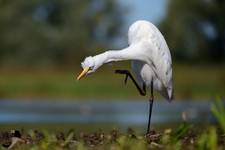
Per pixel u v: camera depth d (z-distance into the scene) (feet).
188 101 123.44
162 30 232.73
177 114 84.74
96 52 237.66
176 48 228.63
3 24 224.74
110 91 137.80
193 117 72.74
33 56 225.76
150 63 37.55
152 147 28.53
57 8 238.27
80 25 238.68
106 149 28.50
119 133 33.58
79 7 240.53
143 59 37.24
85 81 143.74
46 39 228.22
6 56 224.33
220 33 227.20
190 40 228.84
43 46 228.02
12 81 145.89
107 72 152.35
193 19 228.43
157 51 37.50
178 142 29.25
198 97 134.10
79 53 234.38
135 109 97.50
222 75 155.74
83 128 57.11
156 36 37.83
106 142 30.71
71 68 193.67
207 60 228.63
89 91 139.13
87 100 129.59
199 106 101.76
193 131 35.76
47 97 137.39
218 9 224.33
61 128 56.65
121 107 103.24
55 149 28.94
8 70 180.65
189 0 228.43
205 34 228.63
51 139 30.89
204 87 140.15
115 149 28.12
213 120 66.18
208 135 28.45
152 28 38.06
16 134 33.53
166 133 31.60
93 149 28.73
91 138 32.35
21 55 224.94
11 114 81.30
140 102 120.57
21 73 167.73
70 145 30.04
